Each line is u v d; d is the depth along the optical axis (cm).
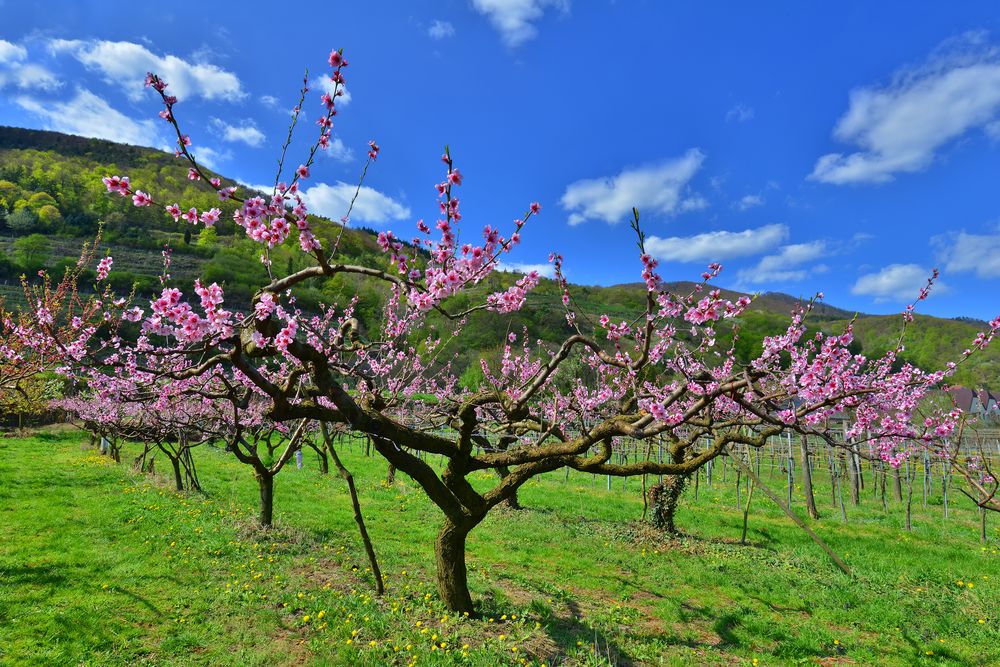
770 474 2547
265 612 685
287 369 853
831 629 763
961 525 1532
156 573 804
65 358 529
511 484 693
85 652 573
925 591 931
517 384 1200
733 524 1409
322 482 1714
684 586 918
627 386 771
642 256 479
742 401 544
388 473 1769
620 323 619
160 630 635
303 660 577
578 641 648
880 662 664
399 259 457
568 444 642
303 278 482
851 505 1836
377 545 1027
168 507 1206
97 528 1012
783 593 899
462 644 615
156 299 363
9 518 1045
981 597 901
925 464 1797
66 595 705
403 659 579
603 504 1600
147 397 748
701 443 2153
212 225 409
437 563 712
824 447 2231
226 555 905
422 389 1486
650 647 664
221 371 711
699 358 774
